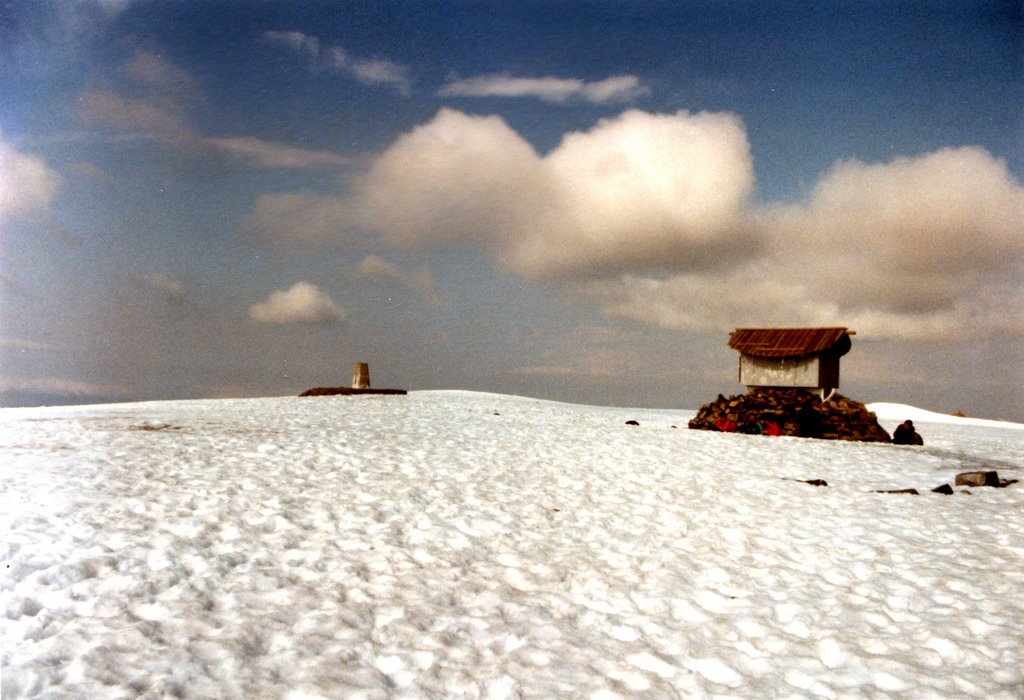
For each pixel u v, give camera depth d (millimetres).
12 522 9398
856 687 6156
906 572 9156
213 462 14273
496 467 15500
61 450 15086
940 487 14516
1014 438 28953
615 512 12008
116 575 7828
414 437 19484
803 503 13016
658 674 6312
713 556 9648
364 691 5711
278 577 8109
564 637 6977
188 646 6301
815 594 8312
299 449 16312
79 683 5582
